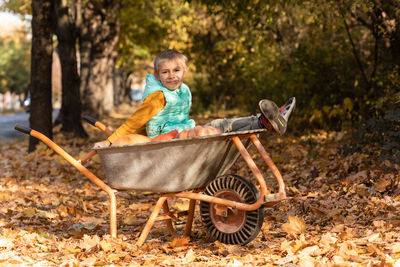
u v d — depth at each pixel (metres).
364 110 11.19
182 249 4.16
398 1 8.70
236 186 4.04
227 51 21.12
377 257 3.39
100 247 4.16
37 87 11.62
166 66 4.20
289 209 5.58
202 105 26.06
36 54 11.59
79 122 15.09
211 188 4.15
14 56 60.41
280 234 4.54
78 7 19.16
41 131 11.64
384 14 9.32
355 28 13.98
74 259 3.82
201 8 21.44
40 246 4.38
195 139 3.81
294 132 12.58
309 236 4.20
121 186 4.16
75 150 12.33
